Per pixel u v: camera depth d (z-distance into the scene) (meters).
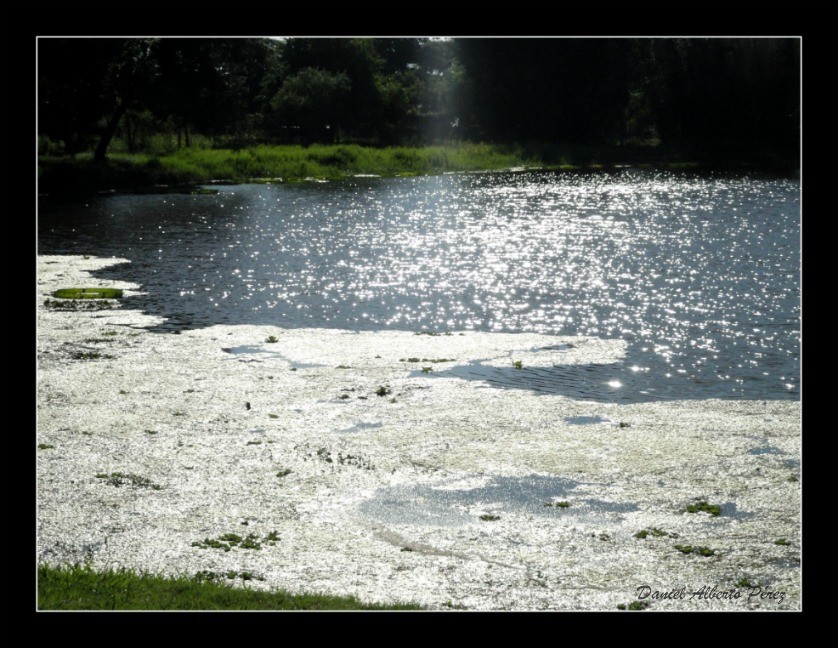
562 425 14.91
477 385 17.06
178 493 12.48
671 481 12.71
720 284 25.67
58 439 14.38
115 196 52.00
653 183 56.88
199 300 24.72
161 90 58.56
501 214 41.84
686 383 17.09
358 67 86.69
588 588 9.95
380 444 14.20
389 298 24.84
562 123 81.81
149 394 16.61
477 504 12.09
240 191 54.66
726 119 77.12
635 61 82.44
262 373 17.89
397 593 9.80
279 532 11.34
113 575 9.79
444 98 87.12
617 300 24.05
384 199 48.94
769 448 13.77
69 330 21.25
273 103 83.56
